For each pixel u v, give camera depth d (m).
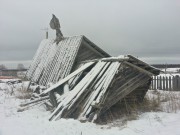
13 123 9.58
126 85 10.83
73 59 15.12
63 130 8.43
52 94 12.10
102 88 10.16
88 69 12.82
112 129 8.63
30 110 12.19
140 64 11.12
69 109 10.11
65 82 12.39
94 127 8.90
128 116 10.20
